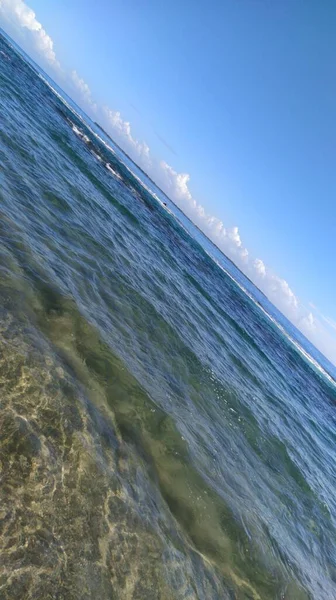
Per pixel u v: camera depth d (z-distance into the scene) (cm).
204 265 5700
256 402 1645
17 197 1122
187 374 1124
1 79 3048
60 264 940
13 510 343
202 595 454
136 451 575
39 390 486
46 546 339
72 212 1480
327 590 789
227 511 666
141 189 7106
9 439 395
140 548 423
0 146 1419
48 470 404
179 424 769
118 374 707
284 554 735
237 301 5525
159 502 534
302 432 2078
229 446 966
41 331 612
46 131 2858
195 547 528
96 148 5578
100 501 428
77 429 486
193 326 1698
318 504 1223
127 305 1133
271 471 1112
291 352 6725
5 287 627
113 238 1750
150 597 384
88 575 349
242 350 2472
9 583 293
